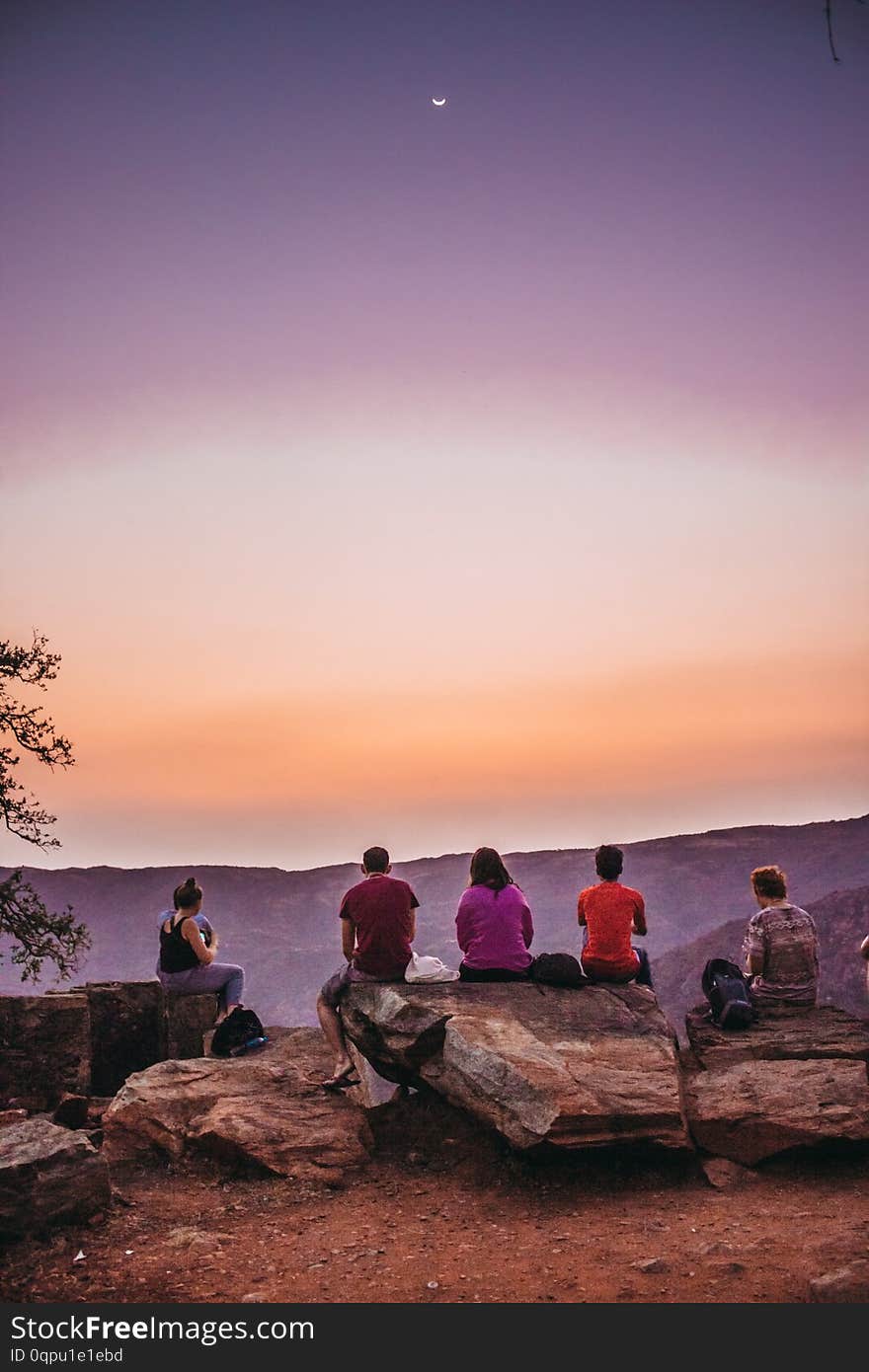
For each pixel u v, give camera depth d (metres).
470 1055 7.10
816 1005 8.83
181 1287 5.09
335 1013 8.30
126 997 10.99
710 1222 5.82
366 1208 6.32
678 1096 6.84
